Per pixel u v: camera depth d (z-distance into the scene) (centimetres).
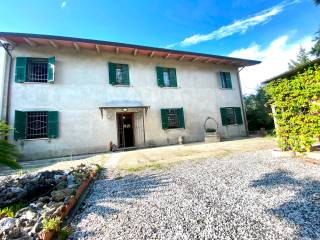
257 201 262
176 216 238
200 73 1317
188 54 1159
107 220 240
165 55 1166
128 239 196
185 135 1188
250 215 225
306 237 177
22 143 849
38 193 340
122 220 238
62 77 964
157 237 196
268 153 588
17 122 836
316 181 314
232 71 1438
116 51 1054
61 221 228
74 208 279
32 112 896
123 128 1096
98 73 1040
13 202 303
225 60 1290
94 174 465
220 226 207
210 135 1117
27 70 920
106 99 1030
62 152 909
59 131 919
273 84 538
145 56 1164
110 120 1020
